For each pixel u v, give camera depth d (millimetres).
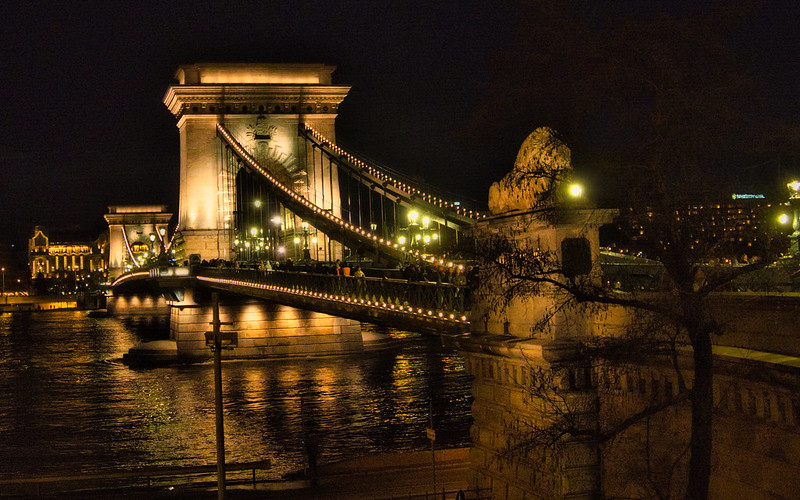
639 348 13531
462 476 26438
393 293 35031
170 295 75438
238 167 92812
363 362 67188
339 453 34750
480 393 18875
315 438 37531
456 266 26438
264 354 73125
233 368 67625
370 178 71375
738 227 12688
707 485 12859
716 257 12750
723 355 13367
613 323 15859
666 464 14703
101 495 27266
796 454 12164
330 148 88750
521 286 15891
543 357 15750
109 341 103750
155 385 58656
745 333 13961
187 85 92375
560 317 16188
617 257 18031
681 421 14367
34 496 27594
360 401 47281
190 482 31234
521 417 17188
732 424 13406
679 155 12594
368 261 64875
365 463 29391
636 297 14617
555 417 15789
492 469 18141
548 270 15602
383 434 38000
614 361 13609
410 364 64250
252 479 29812
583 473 15836
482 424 18766
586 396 16000
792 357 12953
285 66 95625
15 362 78125
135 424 44062
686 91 12578
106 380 62312
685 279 13047
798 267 14227
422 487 25281
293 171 93375
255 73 95625
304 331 73688
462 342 18953
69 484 30172
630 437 15430
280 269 60000
